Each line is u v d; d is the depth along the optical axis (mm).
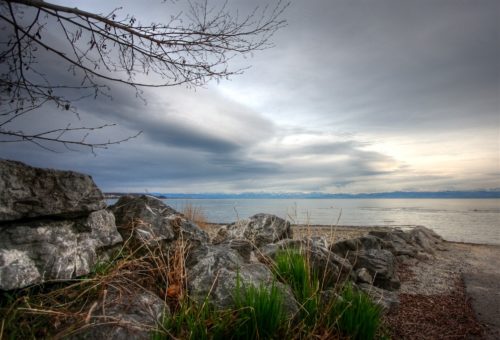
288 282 3994
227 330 2734
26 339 2322
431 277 7523
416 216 50281
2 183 2816
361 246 8227
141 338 2523
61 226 3252
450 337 4145
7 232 2850
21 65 3475
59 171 3340
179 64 3732
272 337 2748
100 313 2682
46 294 2752
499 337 4215
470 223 34906
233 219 35312
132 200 4613
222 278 3482
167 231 4367
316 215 52500
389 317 4648
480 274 7934
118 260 3547
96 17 3307
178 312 3027
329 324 3219
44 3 3035
